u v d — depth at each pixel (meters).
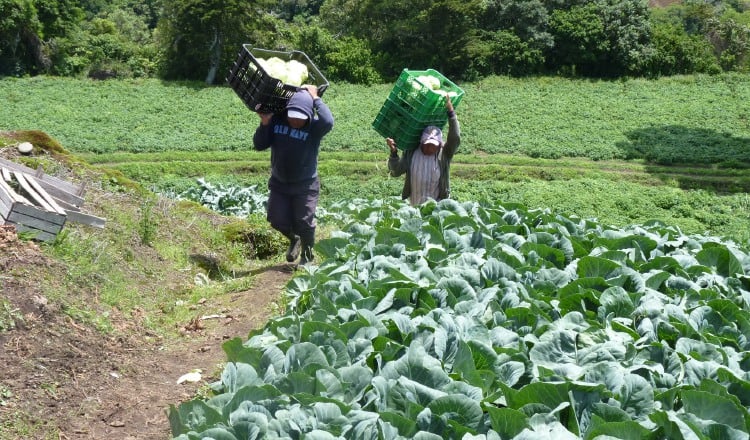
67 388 6.14
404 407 4.34
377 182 34.31
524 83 57.03
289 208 9.22
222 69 59.75
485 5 59.84
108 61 61.62
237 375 4.75
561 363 4.98
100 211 10.20
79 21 64.94
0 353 6.14
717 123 47.72
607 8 59.53
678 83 57.16
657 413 4.09
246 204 16.44
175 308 8.60
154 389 6.54
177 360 7.23
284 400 4.36
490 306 5.80
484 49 57.91
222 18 57.81
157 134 44.56
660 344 5.01
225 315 8.31
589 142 43.22
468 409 4.18
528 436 3.85
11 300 6.71
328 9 67.06
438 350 4.95
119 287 8.33
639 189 33.12
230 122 47.91
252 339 5.51
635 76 59.41
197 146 41.97
